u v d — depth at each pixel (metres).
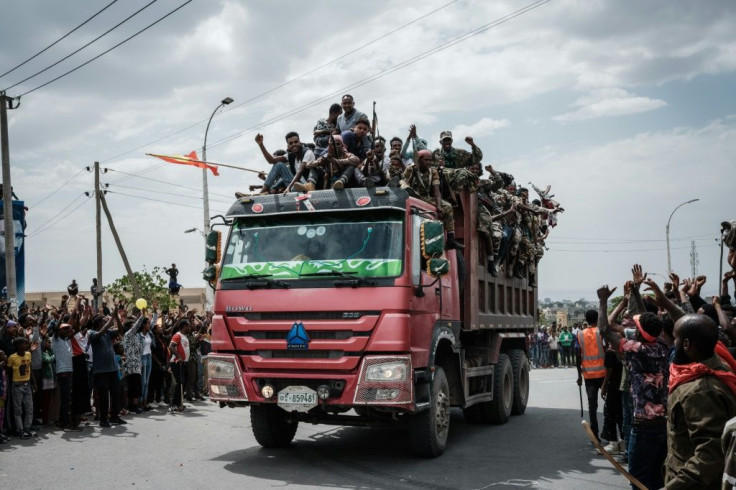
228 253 9.30
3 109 19.59
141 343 14.64
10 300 19.22
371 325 8.30
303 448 10.12
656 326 6.05
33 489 7.50
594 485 7.80
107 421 12.20
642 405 6.08
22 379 10.98
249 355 8.75
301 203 9.12
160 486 7.64
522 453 9.72
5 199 19.55
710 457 3.94
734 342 6.30
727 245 5.86
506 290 13.62
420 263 8.99
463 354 10.84
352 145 10.84
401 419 9.27
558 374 27.11
